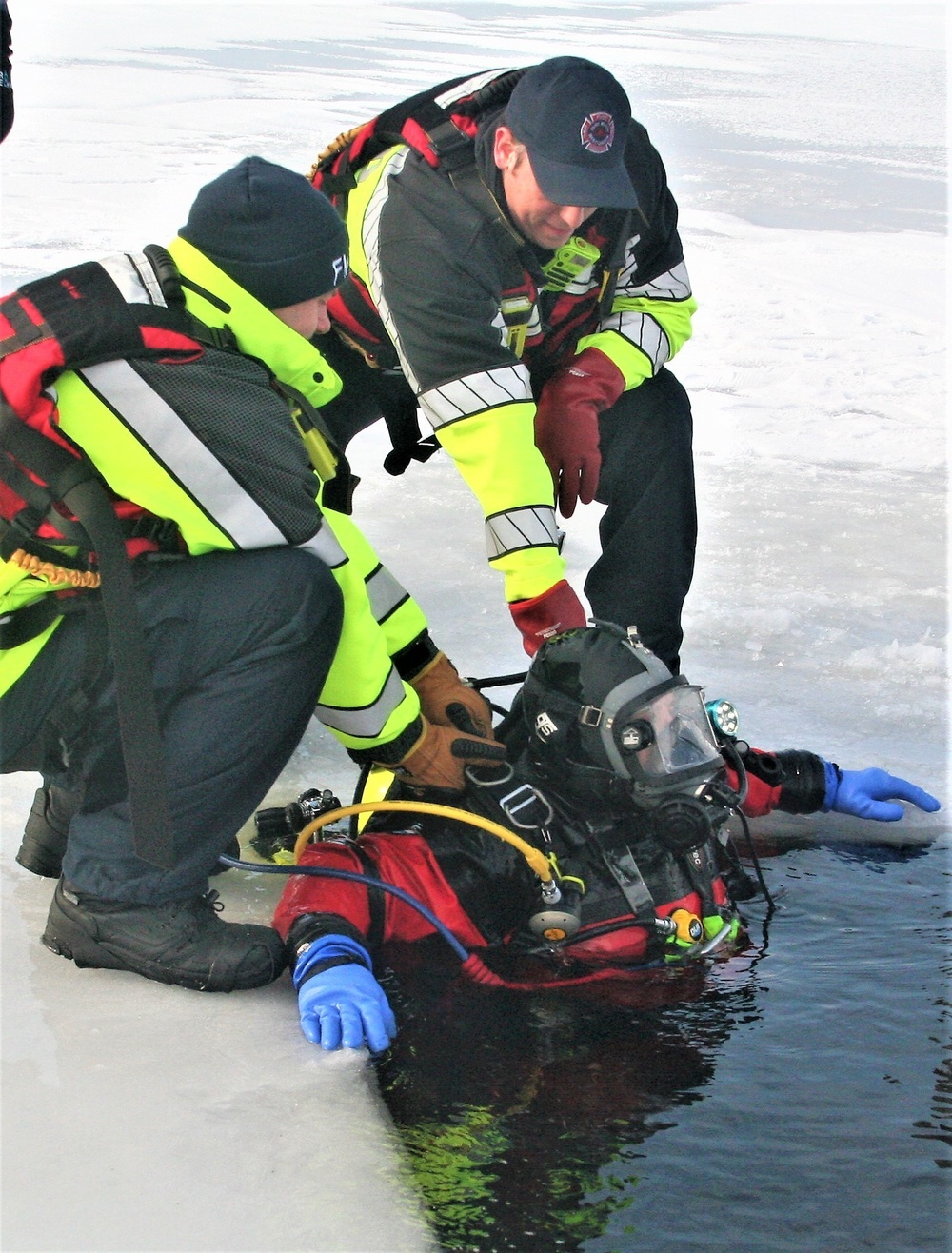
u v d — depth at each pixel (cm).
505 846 321
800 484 695
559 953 319
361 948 298
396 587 346
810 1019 296
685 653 492
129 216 1143
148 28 2600
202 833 297
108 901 298
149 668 272
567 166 318
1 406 274
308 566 291
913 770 418
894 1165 247
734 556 589
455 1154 250
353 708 312
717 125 1928
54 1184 239
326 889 312
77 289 273
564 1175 245
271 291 283
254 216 279
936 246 1291
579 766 321
